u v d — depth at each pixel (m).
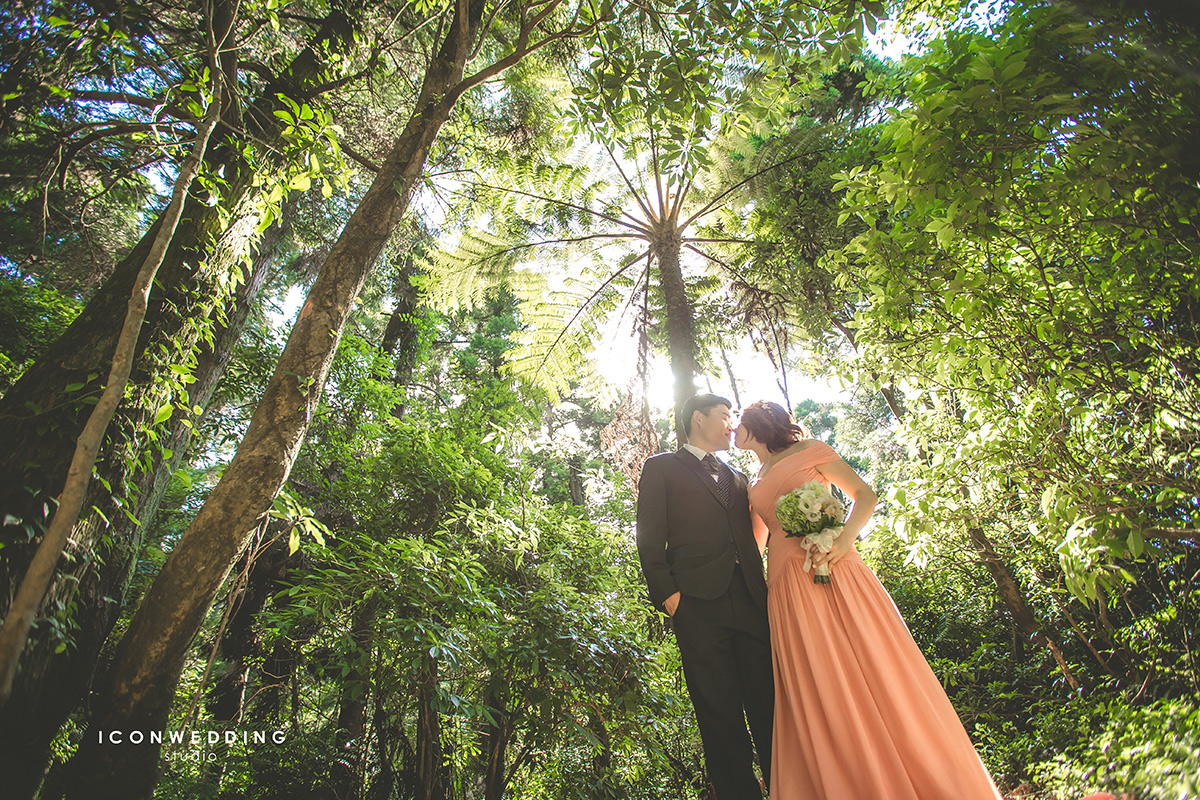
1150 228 1.89
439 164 6.24
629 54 3.09
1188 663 2.93
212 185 2.60
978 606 6.05
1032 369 2.42
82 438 1.79
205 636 5.06
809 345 5.57
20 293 5.61
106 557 2.62
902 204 2.17
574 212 5.59
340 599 3.46
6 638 1.59
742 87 4.15
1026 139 1.91
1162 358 2.27
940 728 1.82
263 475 2.24
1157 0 1.55
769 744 2.17
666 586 2.15
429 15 4.85
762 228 5.10
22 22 2.68
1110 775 2.50
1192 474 2.29
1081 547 2.31
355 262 2.69
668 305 4.88
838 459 2.29
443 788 4.01
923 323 2.55
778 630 2.12
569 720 3.46
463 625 3.61
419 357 9.50
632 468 5.11
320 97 4.70
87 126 2.96
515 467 5.33
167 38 3.65
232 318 4.04
